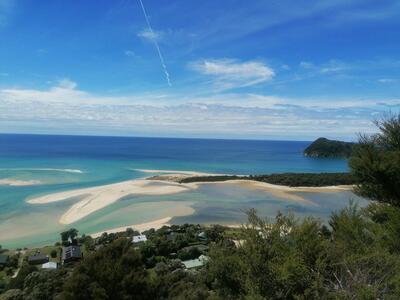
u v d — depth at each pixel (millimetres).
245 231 11430
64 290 16047
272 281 9969
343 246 10859
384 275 8789
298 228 11078
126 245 18141
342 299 8594
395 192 13438
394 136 13992
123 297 15750
